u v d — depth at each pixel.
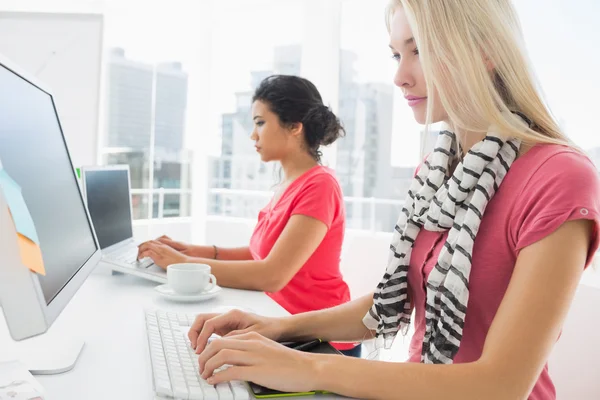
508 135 0.83
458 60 0.82
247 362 0.69
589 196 0.70
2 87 0.67
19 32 3.00
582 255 0.69
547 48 2.15
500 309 0.70
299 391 0.68
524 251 0.72
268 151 1.81
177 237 3.69
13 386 0.60
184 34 3.68
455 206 0.88
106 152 3.53
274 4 3.50
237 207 3.78
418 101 0.96
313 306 1.62
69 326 0.97
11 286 0.58
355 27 3.22
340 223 1.67
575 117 2.08
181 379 0.68
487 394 0.64
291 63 3.53
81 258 0.97
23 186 0.67
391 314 0.99
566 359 1.66
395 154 3.14
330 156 3.28
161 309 1.06
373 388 0.66
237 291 1.40
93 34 3.02
